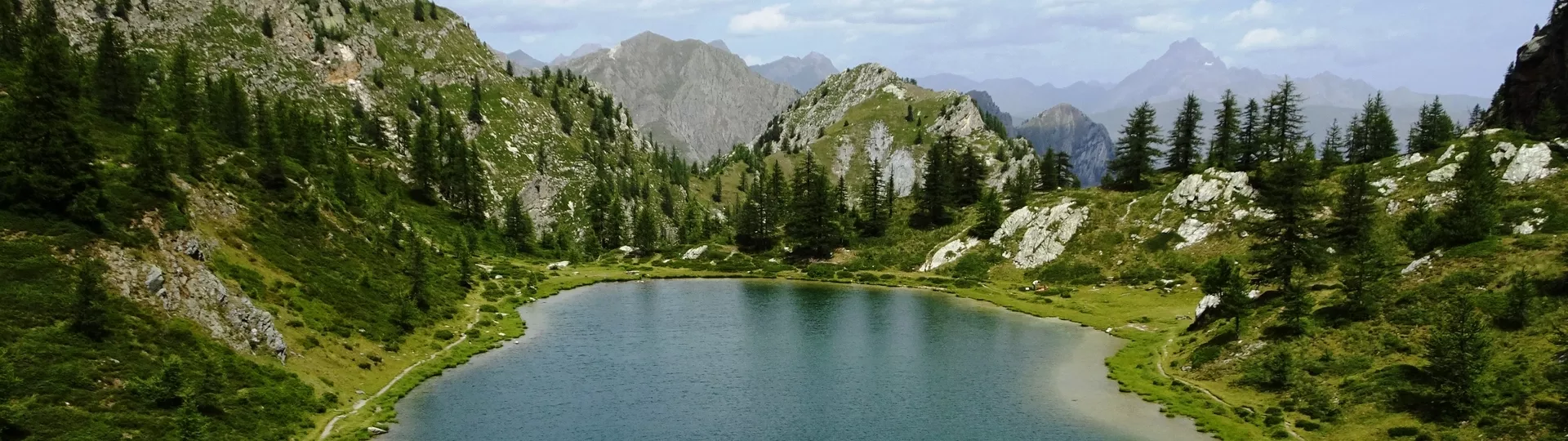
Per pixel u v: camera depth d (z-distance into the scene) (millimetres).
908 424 64125
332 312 81500
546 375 78938
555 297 128625
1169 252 124625
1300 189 90625
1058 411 66688
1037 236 141000
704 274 155375
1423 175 112250
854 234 172250
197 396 51844
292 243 93125
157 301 61594
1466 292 65688
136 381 51281
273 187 102812
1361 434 53344
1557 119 114812
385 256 109938
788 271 156375
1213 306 86625
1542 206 83500
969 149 186875
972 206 176500
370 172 175625
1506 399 50094
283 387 60656
